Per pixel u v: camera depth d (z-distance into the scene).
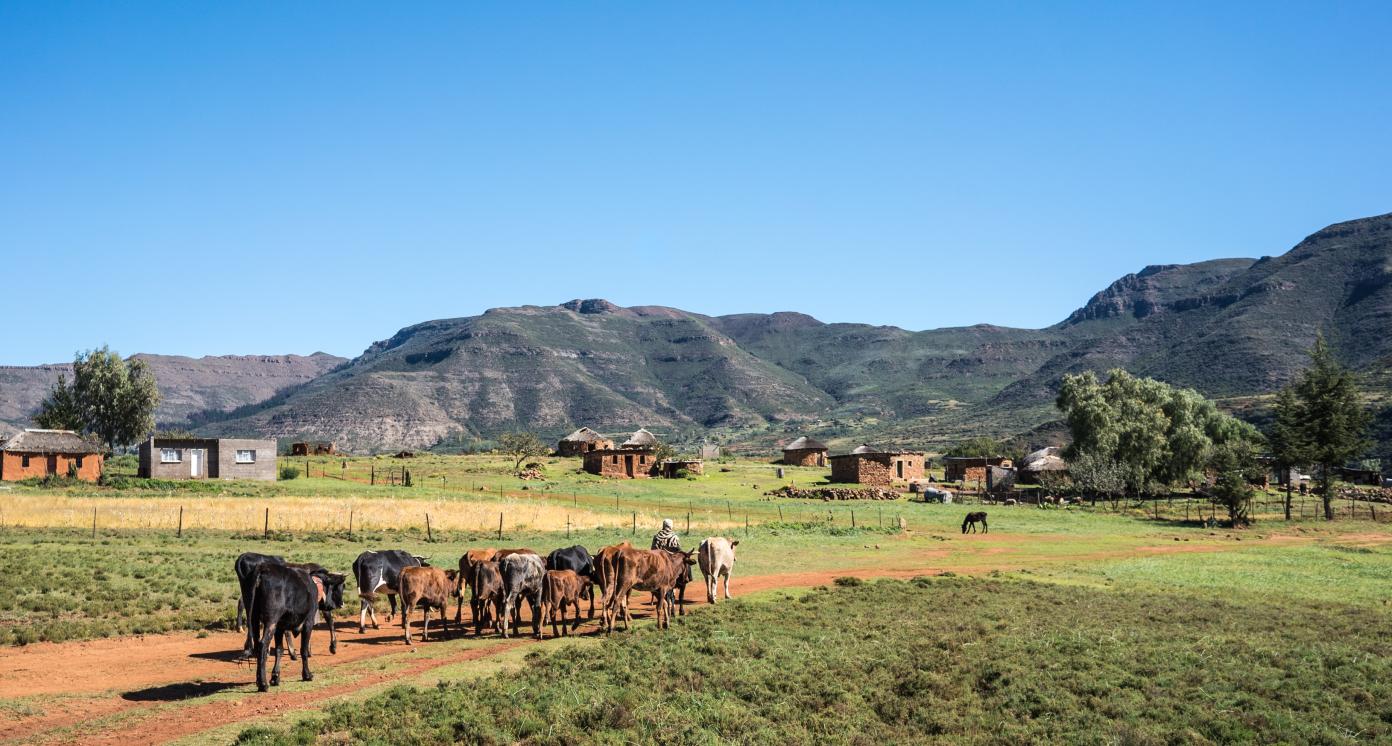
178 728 16.64
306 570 23.11
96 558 36.94
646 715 18.20
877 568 44.25
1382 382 195.12
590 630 27.33
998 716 19.39
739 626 27.17
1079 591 36.84
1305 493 109.75
